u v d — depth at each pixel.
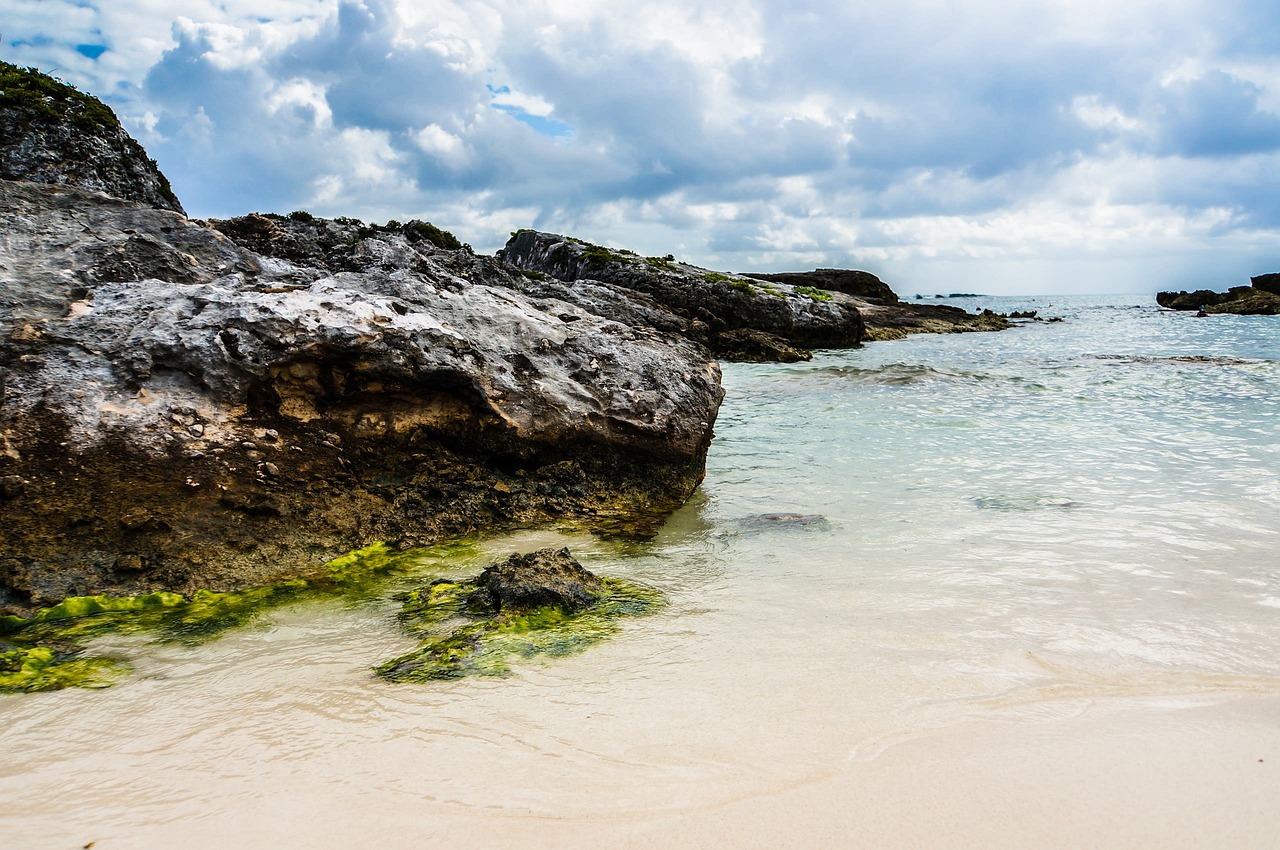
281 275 9.88
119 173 14.80
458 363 8.55
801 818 3.16
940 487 9.36
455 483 8.30
